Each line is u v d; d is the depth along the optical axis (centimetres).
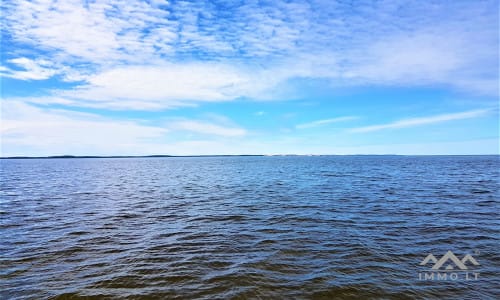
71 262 905
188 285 743
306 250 989
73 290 721
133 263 891
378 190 2494
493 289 714
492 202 1814
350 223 1341
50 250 1012
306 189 2656
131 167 8238
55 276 803
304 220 1412
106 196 2306
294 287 726
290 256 936
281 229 1259
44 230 1270
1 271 837
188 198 2189
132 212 1656
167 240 1122
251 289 717
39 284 755
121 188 2889
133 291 716
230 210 1695
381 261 887
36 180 3809
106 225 1359
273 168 6919
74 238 1153
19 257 945
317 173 4850
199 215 1567
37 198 2188
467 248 989
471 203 1789
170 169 6969
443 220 1365
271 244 1056
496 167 6219
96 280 775
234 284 744
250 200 2055
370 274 797
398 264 865
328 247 1015
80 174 5103
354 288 720
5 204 1919
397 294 692
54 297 689
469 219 1378
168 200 2094
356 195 2206
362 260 895
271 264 871
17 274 816
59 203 1964
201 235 1185
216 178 4125
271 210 1677
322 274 798
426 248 995
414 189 2514
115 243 1088
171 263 888
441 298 673
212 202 1991
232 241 1100
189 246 1048
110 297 688
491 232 1164
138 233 1223
